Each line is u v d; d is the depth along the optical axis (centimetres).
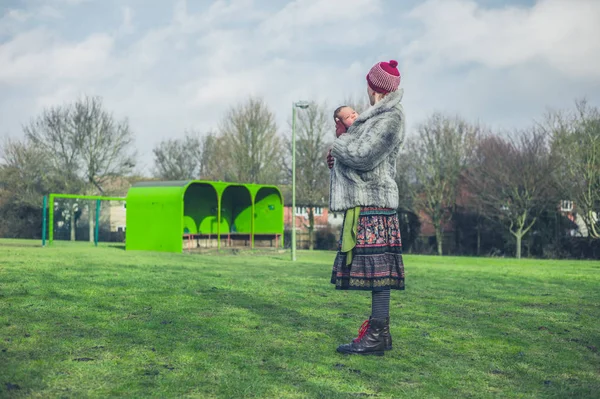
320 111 4156
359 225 384
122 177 4425
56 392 266
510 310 558
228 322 454
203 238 2205
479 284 844
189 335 400
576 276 1045
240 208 2355
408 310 550
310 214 4200
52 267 929
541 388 296
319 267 1217
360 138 380
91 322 438
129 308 510
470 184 3853
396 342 402
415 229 4134
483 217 3881
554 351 380
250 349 364
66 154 4238
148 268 986
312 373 314
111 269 929
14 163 4200
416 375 317
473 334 432
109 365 316
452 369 331
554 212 3581
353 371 322
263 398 267
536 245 3659
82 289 631
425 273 1100
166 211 1923
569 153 3434
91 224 4334
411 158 4128
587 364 347
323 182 4159
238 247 2234
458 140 3988
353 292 681
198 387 281
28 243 2809
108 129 4278
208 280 786
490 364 344
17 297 552
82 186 4238
